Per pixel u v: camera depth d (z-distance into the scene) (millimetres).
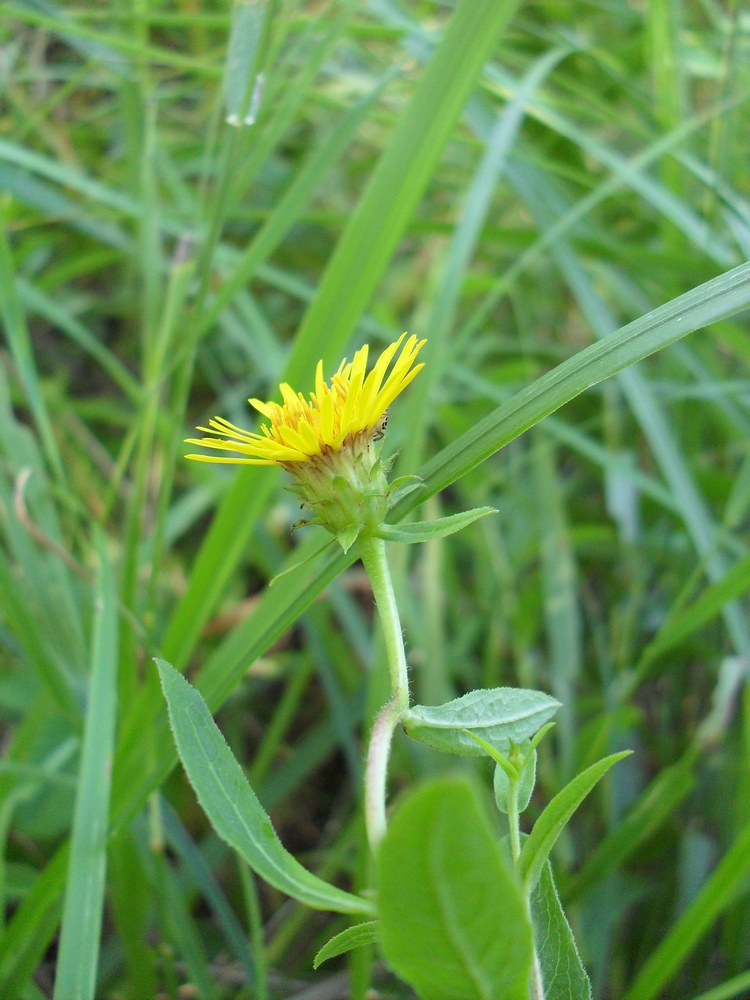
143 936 204
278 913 247
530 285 410
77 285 434
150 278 288
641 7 435
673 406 342
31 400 238
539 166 316
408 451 237
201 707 126
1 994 173
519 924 107
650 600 312
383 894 104
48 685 211
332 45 245
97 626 194
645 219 356
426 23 366
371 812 127
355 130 247
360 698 282
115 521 349
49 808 243
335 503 146
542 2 391
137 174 336
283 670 323
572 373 158
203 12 415
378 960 226
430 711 135
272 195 395
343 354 352
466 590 354
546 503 312
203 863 208
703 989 225
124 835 202
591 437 374
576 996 140
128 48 281
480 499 329
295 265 414
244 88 213
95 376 419
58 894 182
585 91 326
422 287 412
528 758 134
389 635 141
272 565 312
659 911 244
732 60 297
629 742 277
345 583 349
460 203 388
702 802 257
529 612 308
